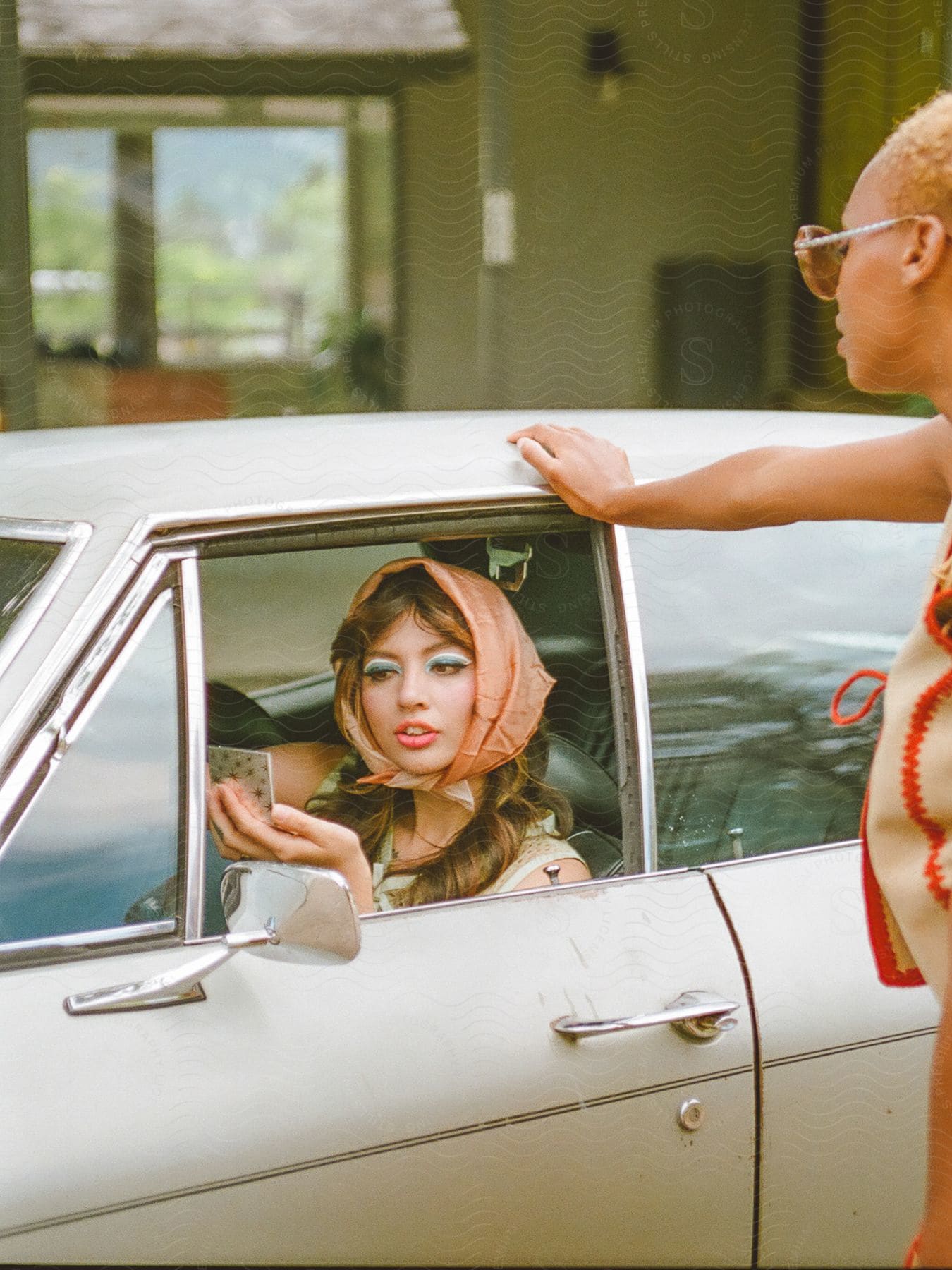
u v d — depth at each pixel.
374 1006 1.75
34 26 6.05
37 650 1.75
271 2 6.54
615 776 1.98
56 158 6.75
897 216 1.36
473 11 6.71
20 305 5.52
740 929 1.92
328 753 1.91
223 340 7.17
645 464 2.07
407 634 1.93
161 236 7.08
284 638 1.89
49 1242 1.56
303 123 7.19
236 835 1.81
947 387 1.38
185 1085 1.64
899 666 1.36
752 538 2.11
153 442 2.01
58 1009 1.65
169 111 6.99
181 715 1.78
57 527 1.84
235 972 1.72
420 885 1.91
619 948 1.86
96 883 1.72
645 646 2.00
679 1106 1.82
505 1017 1.78
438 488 1.95
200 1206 1.62
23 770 1.70
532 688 1.96
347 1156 1.68
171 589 1.82
